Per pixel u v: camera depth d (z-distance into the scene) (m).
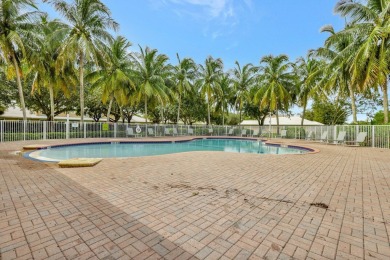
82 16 16.16
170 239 2.48
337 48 15.84
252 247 2.34
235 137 23.08
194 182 4.88
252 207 3.44
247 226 2.81
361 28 11.85
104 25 16.80
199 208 3.38
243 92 26.83
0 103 19.83
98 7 16.06
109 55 18.22
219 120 37.50
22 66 17.23
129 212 3.20
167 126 23.16
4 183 4.61
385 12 10.67
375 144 13.20
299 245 2.38
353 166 6.87
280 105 25.53
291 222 2.93
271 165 6.97
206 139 23.05
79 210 3.25
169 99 23.89
